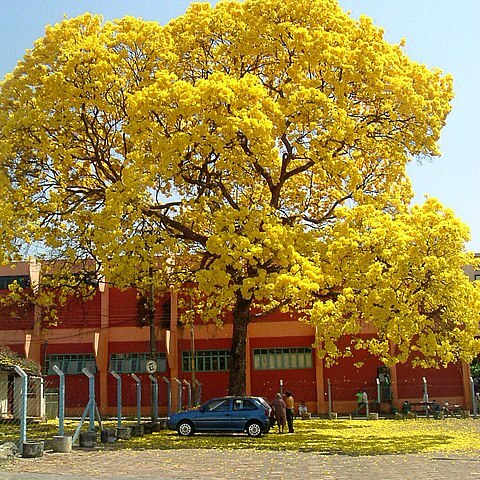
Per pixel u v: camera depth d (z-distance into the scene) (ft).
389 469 44.60
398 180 86.63
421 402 106.32
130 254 69.00
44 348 118.21
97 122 77.05
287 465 47.06
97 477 40.73
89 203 79.00
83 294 85.40
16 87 77.20
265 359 116.88
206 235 81.82
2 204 71.67
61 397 56.24
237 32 76.64
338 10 79.20
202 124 67.00
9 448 51.31
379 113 78.38
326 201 90.02
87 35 79.71
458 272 63.98
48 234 73.67
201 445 61.57
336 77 74.13
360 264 63.36
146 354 118.83
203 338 119.55
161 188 78.64
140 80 75.10
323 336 67.00
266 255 68.28
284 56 76.33
